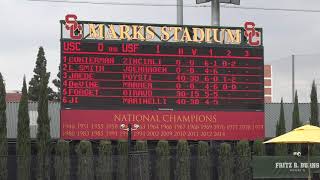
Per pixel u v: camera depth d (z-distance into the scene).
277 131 113.88
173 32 104.19
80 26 100.81
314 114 115.94
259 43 106.56
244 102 105.06
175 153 108.44
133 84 101.19
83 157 99.31
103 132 100.12
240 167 104.12
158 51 102.44
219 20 121.88
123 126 100.50
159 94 101.94
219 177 104.31
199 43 104.00
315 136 81.62
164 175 101.38
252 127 105.19
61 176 99.50
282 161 101.25
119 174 99.81
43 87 102.81
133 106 101.06
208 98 103.69
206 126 103.44
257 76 105.69
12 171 101.62
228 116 104.25
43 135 101.38
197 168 103.69
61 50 99.25
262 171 100.75
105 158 99.88
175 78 102.62
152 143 108.38
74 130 99.38
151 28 103.31
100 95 100.12
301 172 101.31
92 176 99.62
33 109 138.38
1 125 100.81
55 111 137.25
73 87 99.38
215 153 105.94
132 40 102.06
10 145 127.44
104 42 100.75
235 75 104.88
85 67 99.88
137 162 99.12
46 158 100.81
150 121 101.50
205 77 103.75
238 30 106.38
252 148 107.25
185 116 102.62
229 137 104.25
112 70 100.69
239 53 105.38
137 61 101.62
